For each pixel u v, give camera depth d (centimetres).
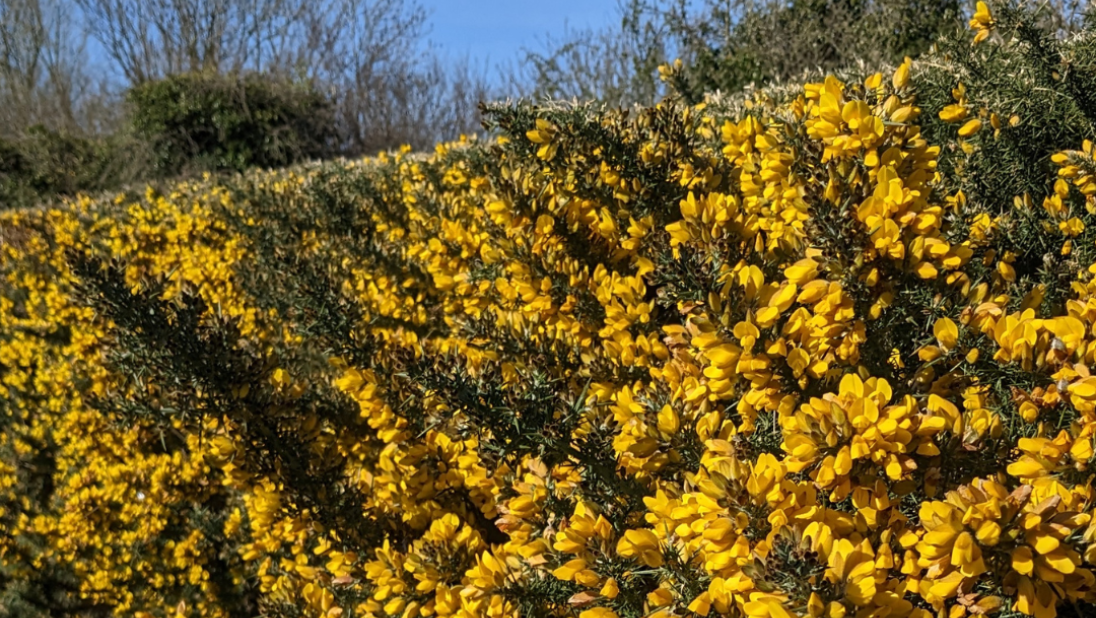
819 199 140
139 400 244
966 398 133
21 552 488
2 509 505
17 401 587
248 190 683
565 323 217
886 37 602
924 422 113
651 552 130
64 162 1388
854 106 141
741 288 139
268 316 401
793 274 137
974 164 252
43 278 738
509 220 236
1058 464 111
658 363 191
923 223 134
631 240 210
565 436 170
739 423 166
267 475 220
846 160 144
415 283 410
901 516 120
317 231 499
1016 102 242
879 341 142
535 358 209
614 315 194
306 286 250
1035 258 215
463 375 183
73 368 552
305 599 235
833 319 134
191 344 204
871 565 103
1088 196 201
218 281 562
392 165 630
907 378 143
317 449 228
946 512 102
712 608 130
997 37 281
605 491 171
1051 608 101
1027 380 130
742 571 110
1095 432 111
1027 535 100
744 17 727
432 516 219
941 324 134
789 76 678
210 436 239
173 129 1321
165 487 425
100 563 449
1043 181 247
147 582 441
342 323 234
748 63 704
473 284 268
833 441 112
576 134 249
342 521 219
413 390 214
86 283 202
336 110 1525
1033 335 123
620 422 162
